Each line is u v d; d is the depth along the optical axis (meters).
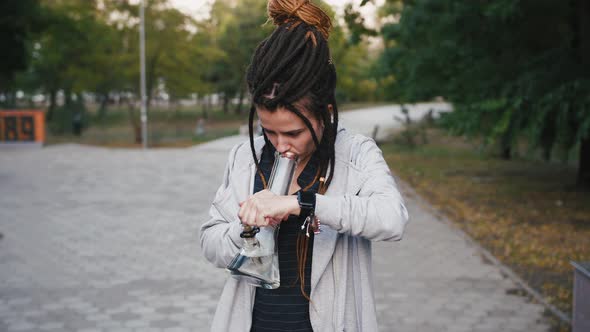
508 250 7.00
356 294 1.49
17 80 41.25
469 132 8.83
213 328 1.53
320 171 1.43
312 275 1.44
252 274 1.34
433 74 12.50
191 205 10.23
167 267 6.34
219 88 45.88
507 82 8.89
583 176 11.31
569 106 8.09
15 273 6.11
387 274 6.04
